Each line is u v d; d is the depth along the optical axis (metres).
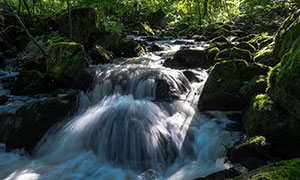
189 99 4.95
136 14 21.28
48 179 3.40
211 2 19.08
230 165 3.08
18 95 5.91
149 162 3.56
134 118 4.15
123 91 5.51
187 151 3.66
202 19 17.78
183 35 15.04
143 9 22.98
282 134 2.98
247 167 2.75
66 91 6.06
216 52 6.73
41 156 4.09
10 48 8.62
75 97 5.26
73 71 5.71
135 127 3.93
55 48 6.16
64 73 5.74
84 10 9.37
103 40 8.87
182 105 4.72
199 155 3.59
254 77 4.19
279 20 11.55
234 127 3.84
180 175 3.24
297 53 2.83
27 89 5.91
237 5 16.25
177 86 5.29
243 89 4.06
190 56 6.73
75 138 4.14
